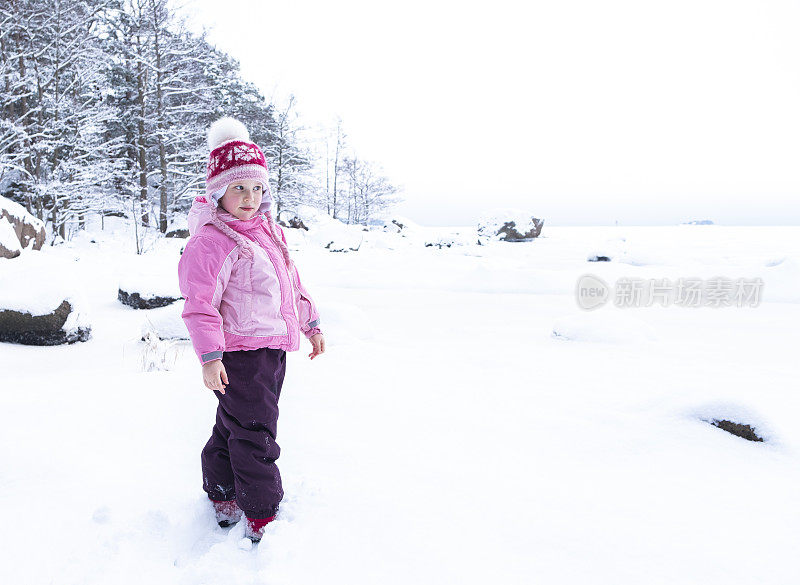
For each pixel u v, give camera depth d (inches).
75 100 730.2
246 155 67.4
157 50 891.4
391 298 352.5
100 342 225.0
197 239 65.2
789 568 60.2
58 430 95.9
